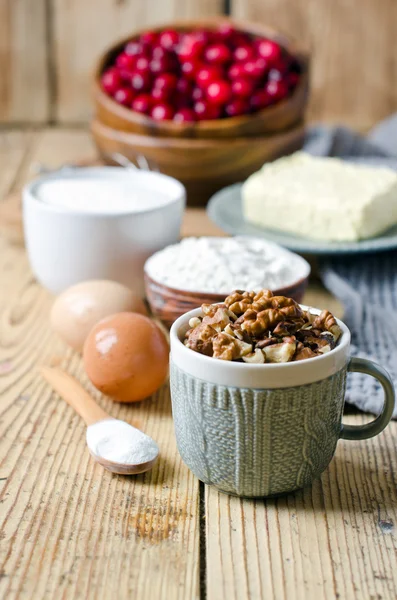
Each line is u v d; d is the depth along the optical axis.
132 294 0.71
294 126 1.01
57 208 0.74
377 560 0.54
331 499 0.58
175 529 0.55
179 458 0.61
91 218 0.74
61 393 0.66
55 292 0.78
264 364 0.54
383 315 0.74
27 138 1.37
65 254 0.75
